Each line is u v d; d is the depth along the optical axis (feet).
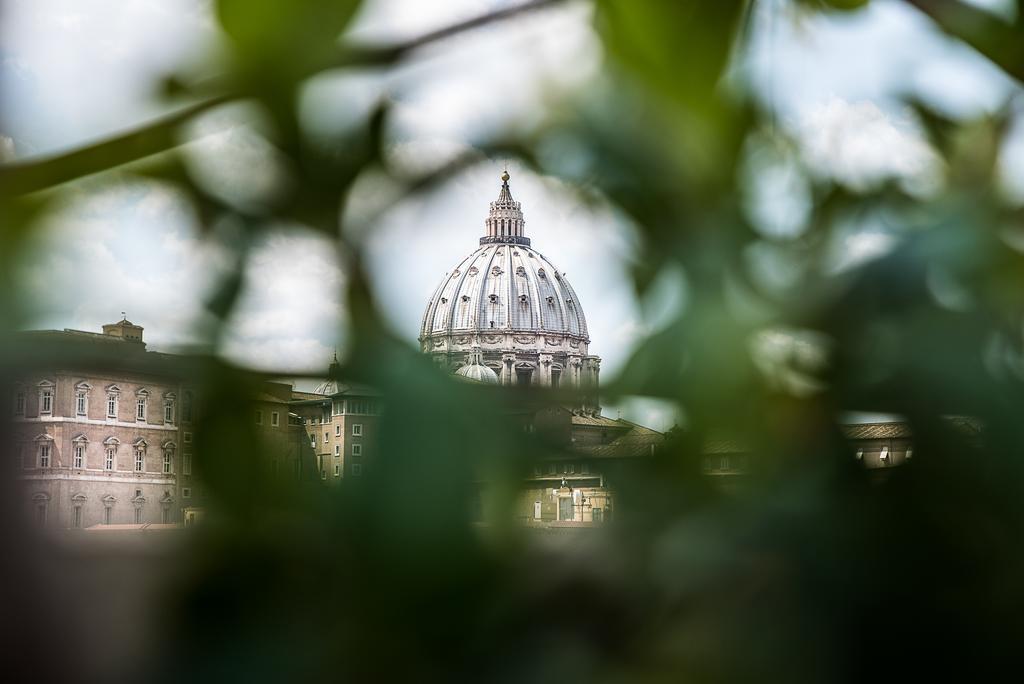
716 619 1.77
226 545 1.68
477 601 1.74
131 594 1.56
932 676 1.77
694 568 1.81
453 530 1.77
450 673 1.70
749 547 1.85
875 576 1.81
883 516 1.87
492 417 1.86
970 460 1.91
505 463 1.83
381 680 1.67
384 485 1.78
